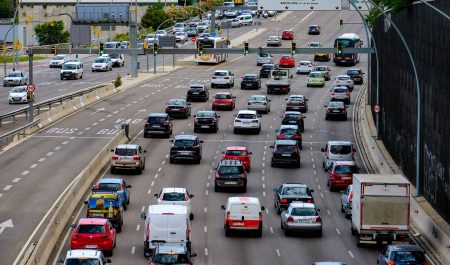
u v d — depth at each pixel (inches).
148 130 5856.3
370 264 3122.5
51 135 5915.4
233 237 3543.3
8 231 3521.2
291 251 3324.3
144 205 4079.7
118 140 5511.8
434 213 3735.2
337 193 4429.1
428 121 4018.2
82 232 3132.4
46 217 3754.9
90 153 5290.4
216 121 6102.4
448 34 3663.9
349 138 5959.6
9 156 5187.0
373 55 6604.3
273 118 6697.8
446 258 3196.4
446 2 3720.5
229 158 4884.4
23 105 7337.6
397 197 3314.5
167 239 3073.3
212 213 3961.6
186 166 5024.6
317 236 3570.4
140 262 3080.7
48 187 4350.4
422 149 4153.5
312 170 4992.6
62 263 2869.1
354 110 7126.0
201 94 7490.2
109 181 3991.1
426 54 4143.7
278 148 5027.1
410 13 4660.4
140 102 7495.1
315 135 6053.2
